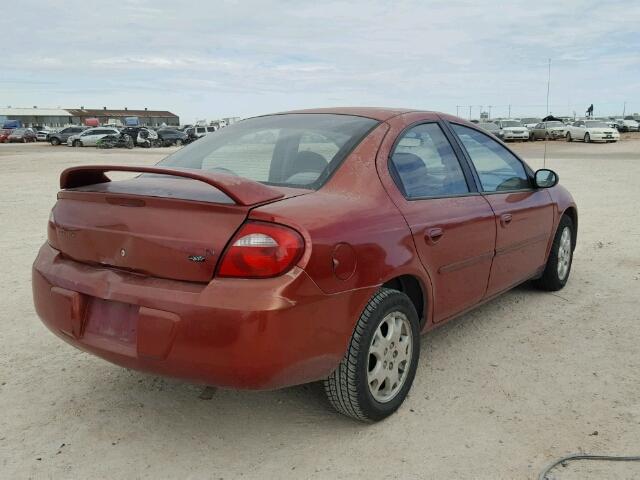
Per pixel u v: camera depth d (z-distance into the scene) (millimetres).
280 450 2971
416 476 2754
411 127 3691
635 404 3389
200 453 2951
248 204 2629
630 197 12383
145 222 2764
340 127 3527
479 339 4359
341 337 2818
